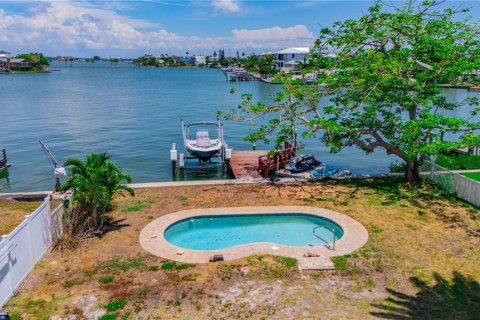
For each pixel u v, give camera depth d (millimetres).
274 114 54406
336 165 30156
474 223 14906
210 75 166625
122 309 9711
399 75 17875
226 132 43438
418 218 15406
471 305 9945
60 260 12031
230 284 10859
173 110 56656
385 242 13383
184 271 11477
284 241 14523
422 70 19062
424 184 19516
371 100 18734
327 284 10930
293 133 19312
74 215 13727
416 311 9688
